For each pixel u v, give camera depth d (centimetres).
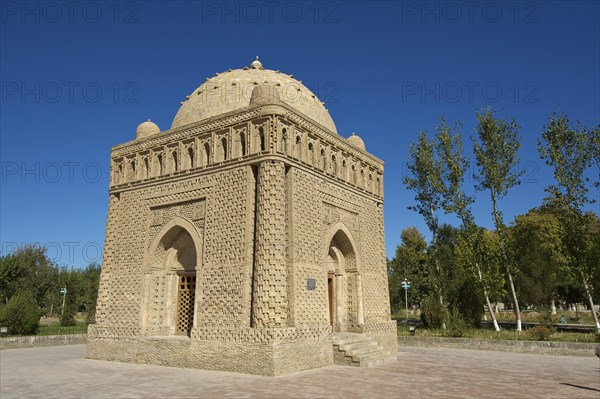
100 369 1705
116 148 2280
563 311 6097
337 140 2128
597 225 3388
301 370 1603
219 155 1894
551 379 1455
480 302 3288
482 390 1250
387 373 1562
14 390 1276
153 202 2059
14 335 2805
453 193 3272
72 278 6369
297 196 1788
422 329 3222
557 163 2855
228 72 2305
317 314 1781
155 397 1153
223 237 1753
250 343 1555
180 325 1986
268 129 1736
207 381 1395
